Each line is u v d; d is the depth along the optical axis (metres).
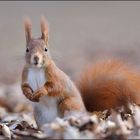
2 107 17.73
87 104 12.80
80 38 37.97
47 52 11.68
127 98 12.31
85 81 12.91
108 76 12.70
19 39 37.25
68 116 10.65
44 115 11.59
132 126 10.48
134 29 40.50
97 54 30.98
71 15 48.34
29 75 11.58
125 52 30.78
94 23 44.31
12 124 12.16
